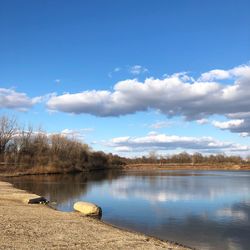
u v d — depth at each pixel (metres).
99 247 22.81
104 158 195.88
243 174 151.38
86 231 27.80
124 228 33.03
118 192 65.25
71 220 32.84
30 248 21.34
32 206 41.56
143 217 39.12
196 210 44.19
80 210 39.06
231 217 39.34
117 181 96.38
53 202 49.16
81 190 67.75
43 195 58.12
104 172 158.25
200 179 108.75
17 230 26.30
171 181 97.88
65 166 135.50
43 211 37.53
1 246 21.45
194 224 35.41
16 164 120.88
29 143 136.12
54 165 128.50
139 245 24.14
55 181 88.56
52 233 26.08
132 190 69.31
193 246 27.17
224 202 51.59
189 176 129.62
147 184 85.50
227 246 27.36
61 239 24.30
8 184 69.38
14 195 48.47
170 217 39.28
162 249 23.44
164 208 45.78
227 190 69.62
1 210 36.00
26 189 66.88
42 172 121.19
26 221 30.33
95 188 72.69
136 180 101.75
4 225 27.88
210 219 38.00
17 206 40.34
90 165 165.50
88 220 33.97
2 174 104.69
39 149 136.25
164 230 32.72
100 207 43.03
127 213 41.72
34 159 128.62
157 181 97.56
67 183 83.44
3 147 128.88
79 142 160.38
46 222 30.61
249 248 26.89
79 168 148.25
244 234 31.30
